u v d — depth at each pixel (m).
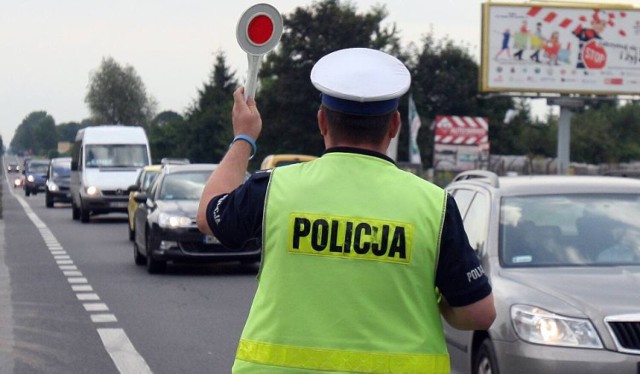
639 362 10.45
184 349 17.28
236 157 5.92
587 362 10.46
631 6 70.69
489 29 70.00
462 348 12.46
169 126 150.88
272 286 5.46
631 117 116.06
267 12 5.86
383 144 5.65
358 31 99.88
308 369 5.33
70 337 18.47
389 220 5.43
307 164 5.66
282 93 98.88
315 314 5.37
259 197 5.58
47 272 29.53
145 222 29.36
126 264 31.88
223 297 23.80
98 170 56.66
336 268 5.39
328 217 5.44
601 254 12.54
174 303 22.80
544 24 70.38
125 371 15.53
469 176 15.29
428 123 98.94
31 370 15.62
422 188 5.56
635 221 13.05
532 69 70.44
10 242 41.53
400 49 103.06
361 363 5.31
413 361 5.36
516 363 10.87
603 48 70.81
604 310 10.70
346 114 5.54
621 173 23.73
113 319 20.48
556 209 13.20
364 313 5.36
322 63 5.61
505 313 11.21
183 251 27.81
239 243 5.70
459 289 5.52
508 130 108.69
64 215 66.25
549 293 11.20
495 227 12.93
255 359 5.43
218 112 132.25
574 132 110.75
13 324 19.92
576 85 70.81
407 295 5.41
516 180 14.09
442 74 102.44
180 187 30.53
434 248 5.46
